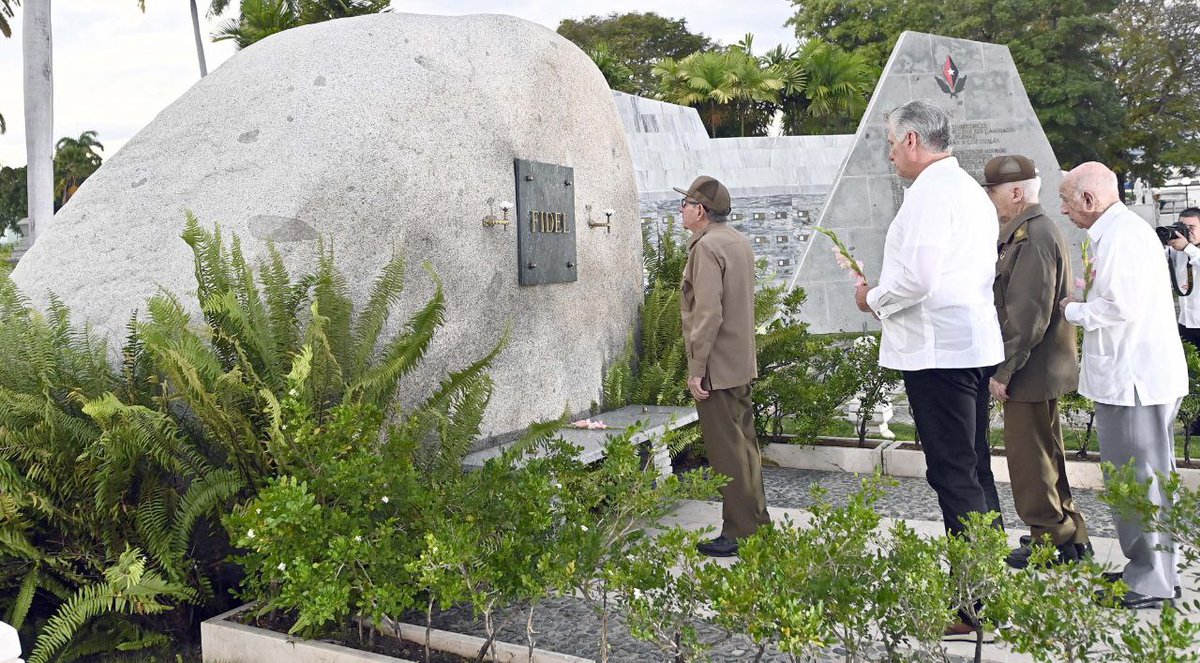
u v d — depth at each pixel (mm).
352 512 2951
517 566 2703
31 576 3324
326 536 2852
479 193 4836
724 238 4383
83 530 3375
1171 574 3578
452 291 4609
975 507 3348
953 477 3371
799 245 21516
